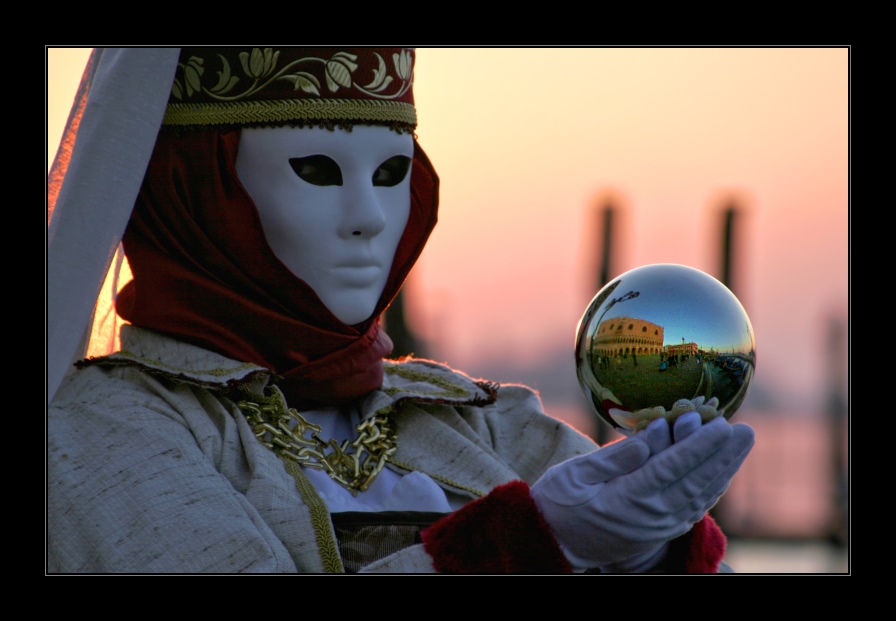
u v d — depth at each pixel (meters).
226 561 4.45
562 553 4.38
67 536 4.52
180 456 4.66
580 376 4.37
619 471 4.34
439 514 4.90
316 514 4.72
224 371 4.94
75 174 4.85
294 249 5.18
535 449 5.74
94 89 4.96
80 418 4.81
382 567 4.50
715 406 4.26
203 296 5.09
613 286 4.33
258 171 5.17
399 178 5.39
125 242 5.20
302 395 5.23
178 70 5.18
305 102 5.13
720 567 5.16
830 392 22.77
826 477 22.69
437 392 5.64
